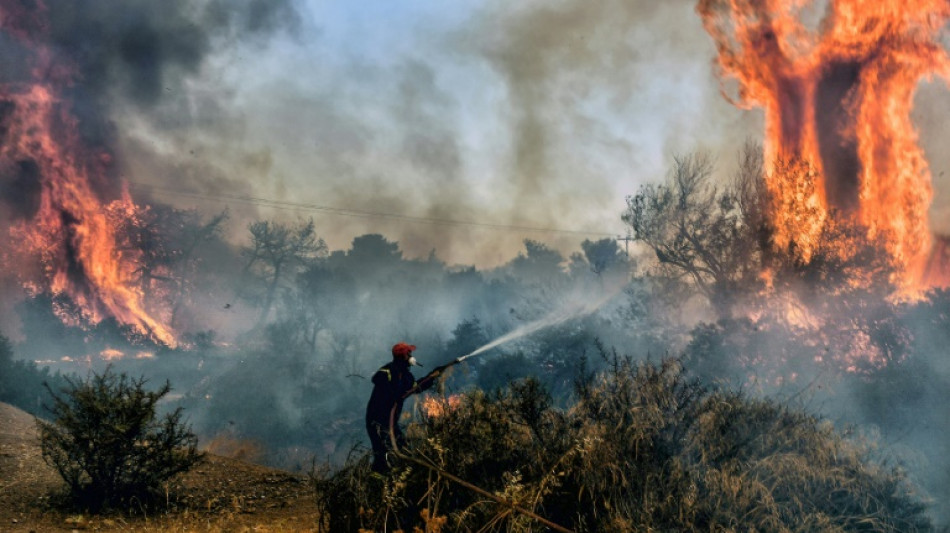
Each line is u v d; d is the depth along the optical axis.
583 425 5.41
